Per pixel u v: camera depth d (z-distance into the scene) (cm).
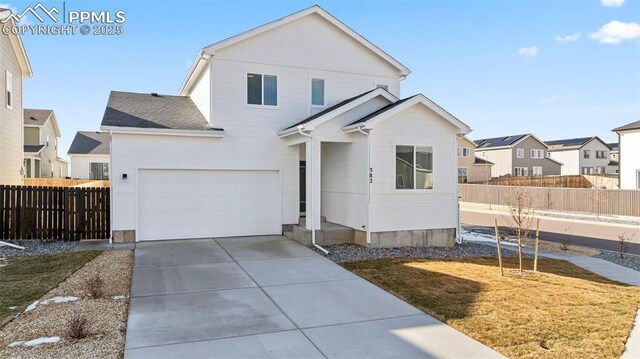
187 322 543
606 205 2291
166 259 927
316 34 1364
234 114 1256
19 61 1598
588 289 712
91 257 944
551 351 456
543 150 5381
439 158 1186
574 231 1669
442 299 650
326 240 1143
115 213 1140
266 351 457
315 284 741
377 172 1110
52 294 655
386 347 470
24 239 1156
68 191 1170
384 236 1122
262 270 839
